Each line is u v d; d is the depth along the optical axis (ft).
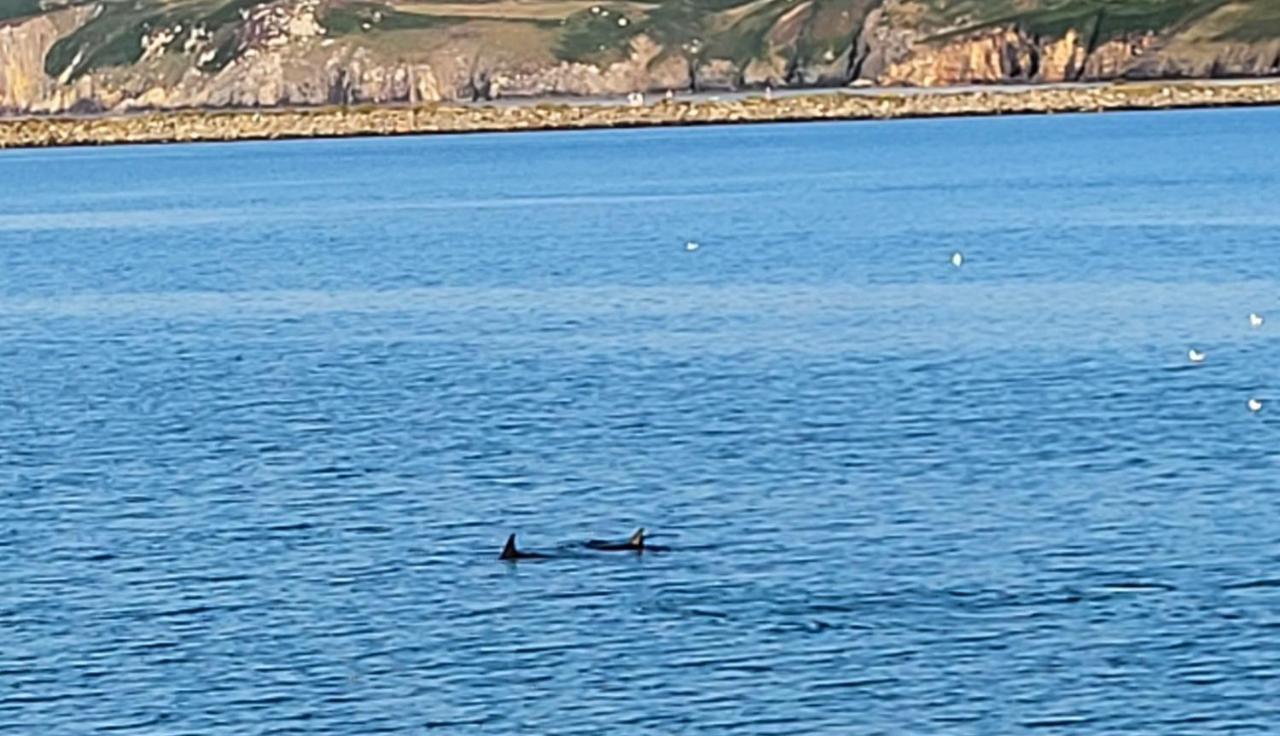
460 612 142.20
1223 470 183.11
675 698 124.57
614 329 296.71
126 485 188.55
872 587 146.00
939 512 168.96
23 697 127.65
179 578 153.28
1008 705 122.62
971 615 138.82
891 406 221.46
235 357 275.80
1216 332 275.39
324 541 163.94
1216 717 120.37
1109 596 142.61
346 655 133.80
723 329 293.84
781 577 149.18
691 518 169.07
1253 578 146.30
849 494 176.86
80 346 295.28
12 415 231.50
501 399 232.94
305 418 223.71
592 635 136.26
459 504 176.86
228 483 188.34
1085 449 194.39
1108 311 301.22
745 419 215.72
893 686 125.80
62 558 160.25
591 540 162.20
